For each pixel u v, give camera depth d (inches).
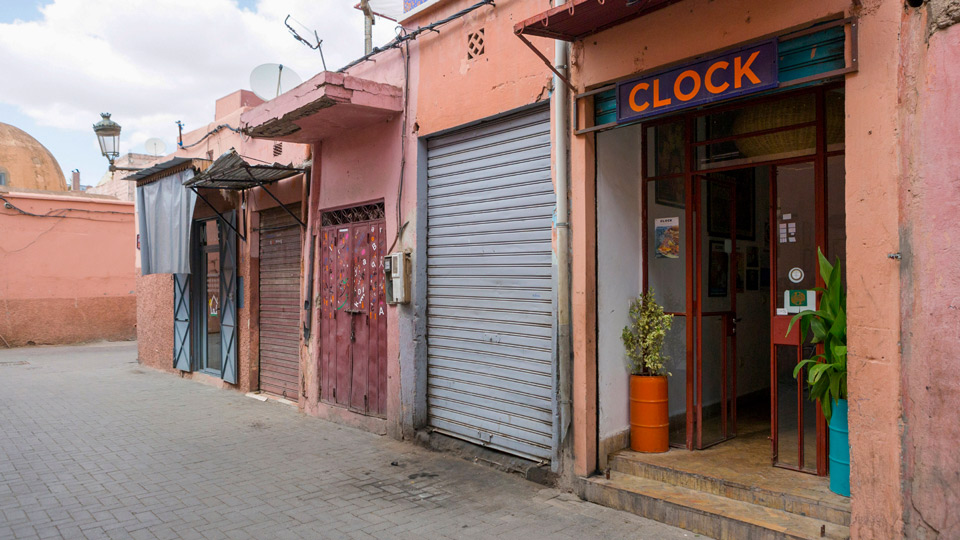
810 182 181.9
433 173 263.1
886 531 132.1
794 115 184.1
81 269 729.0
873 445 134.7
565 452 200.7
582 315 196.4
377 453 251.4
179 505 193.8
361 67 301.9
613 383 206.5
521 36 187.6
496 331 233.0
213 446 265.6
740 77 157.8
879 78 134.4
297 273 355.6
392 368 273.9
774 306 188.5
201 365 462.3
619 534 165.3
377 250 287.6
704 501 169.9
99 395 392.8
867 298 136.1
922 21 128.6
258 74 345.1
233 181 352.2
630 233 215.6
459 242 250.1
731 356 221.9
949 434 121.5
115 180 1013.8
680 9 170.1
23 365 542.6
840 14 140.8
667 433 206.5
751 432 223.8
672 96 172.2
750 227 236.8
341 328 311.4
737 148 197.5
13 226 681.6
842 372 150.1
